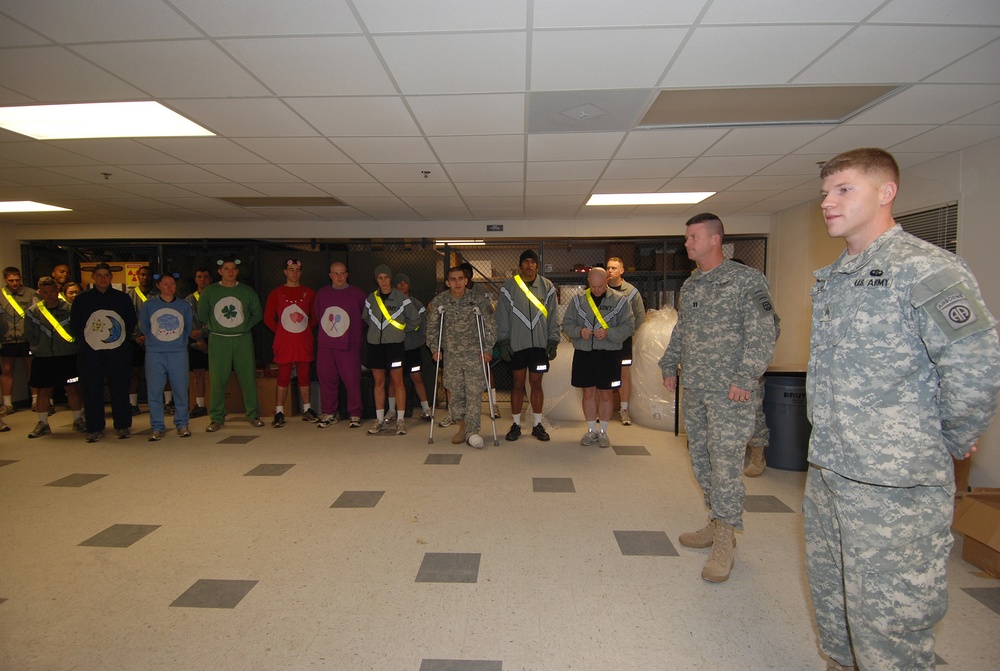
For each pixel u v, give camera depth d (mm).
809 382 1586
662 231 7332
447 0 2098
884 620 1351
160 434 5105
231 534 2963
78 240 7480
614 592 2354
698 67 2701
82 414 5555
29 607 2260
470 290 4805
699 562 2623
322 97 3061
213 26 2291
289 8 2156
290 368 5660
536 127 3576
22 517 3223
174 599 2312
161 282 5055
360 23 2270
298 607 2248
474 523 3090
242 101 3113
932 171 4344
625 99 3113
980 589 2371
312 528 3035
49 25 2271
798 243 6414
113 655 1944
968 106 3219
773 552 2723
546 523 3086
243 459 4406
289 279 5699
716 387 2420
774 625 2113
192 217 6988
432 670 1859
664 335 5340
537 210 6688
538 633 2066
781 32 2352
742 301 2357
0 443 5023
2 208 6273
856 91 2998
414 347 5676
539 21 2262
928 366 1335
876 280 1396
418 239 7520
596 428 4793
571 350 5832
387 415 5863
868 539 1381
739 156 4289
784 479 3869
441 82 2869
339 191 5504
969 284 1263
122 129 3576
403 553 2725
